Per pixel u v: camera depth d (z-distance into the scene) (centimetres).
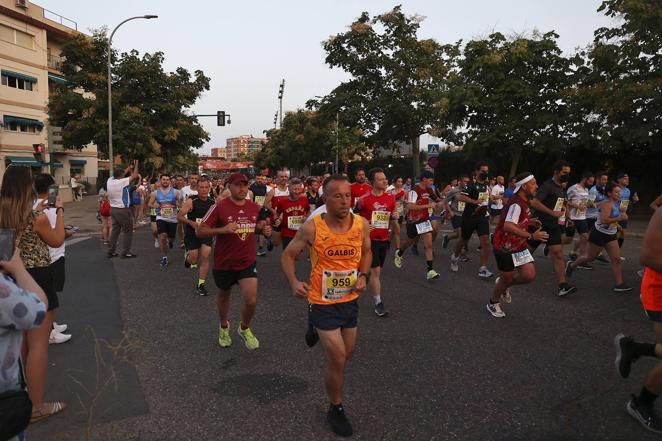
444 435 328
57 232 379
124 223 1058
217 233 455
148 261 1030
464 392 393
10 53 3070
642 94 1598
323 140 4281
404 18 2462
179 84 2484
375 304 622
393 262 1013
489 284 799
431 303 677
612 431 333
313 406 370
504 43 2066
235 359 468
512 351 486
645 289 357
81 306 664
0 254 222
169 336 538
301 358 470
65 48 2342
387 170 3400
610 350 489
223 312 497
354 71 2512
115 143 2320
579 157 2211
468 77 2175
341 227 336
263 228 528
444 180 2797
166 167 2794
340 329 337
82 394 389
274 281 830
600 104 1723
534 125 2050
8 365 205
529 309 641
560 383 411
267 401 378
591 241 766
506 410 363
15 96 3128
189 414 356
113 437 325
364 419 350
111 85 2333
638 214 2102
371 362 458
